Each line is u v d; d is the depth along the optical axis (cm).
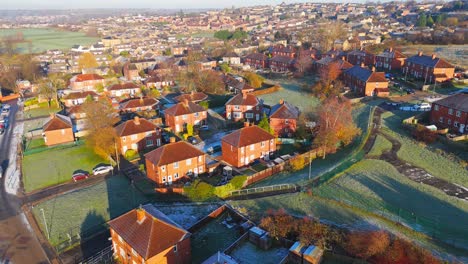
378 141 7519
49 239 4856
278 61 15888
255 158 7031
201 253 4434
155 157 6281
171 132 8819
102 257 4472
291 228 4503
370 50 16338
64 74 15825
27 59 16825
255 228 4619
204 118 9262
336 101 8738
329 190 5662
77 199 5881
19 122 10188
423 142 7369
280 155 7275
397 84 11731
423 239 4322
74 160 7450
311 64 14875
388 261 3888
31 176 6800
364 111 9544
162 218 4350
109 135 7388
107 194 6000
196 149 6631
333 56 15888
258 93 12075
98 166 7112
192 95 11031
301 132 7919
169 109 9100
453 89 11094
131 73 14988
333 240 4288
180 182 6353
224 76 13562
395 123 8538
